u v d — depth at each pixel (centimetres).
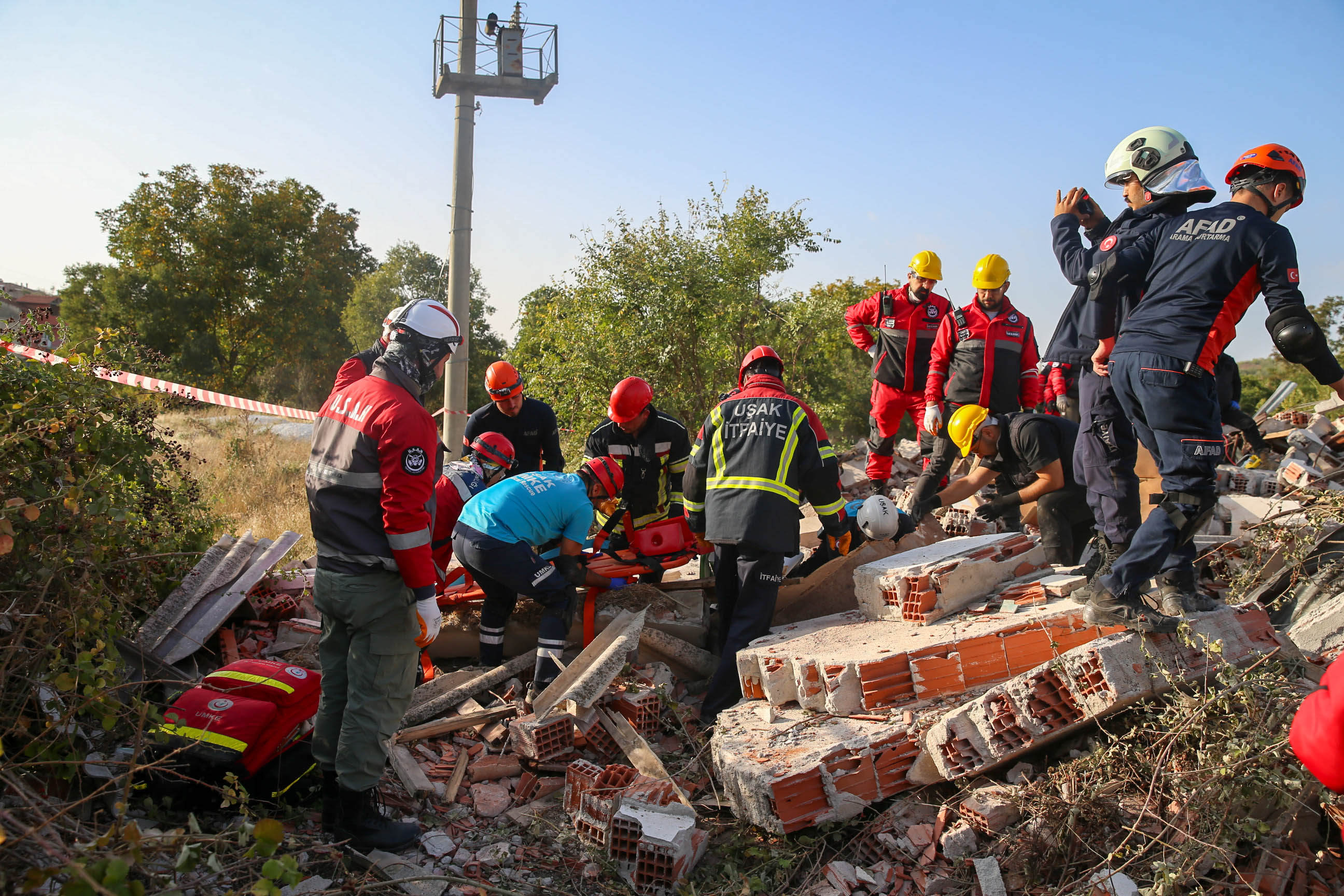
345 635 312
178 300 3353
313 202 3769
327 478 292
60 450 327
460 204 921
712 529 424
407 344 304
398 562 285
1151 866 274
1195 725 285
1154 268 330
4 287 1006
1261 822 268
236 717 315
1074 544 523
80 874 172
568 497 432
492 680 430
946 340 638
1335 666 200
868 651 352
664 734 415
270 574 483
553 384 1062
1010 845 283
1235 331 316
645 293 1055
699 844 308
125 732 336
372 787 299
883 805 324
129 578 399
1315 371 305
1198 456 312
